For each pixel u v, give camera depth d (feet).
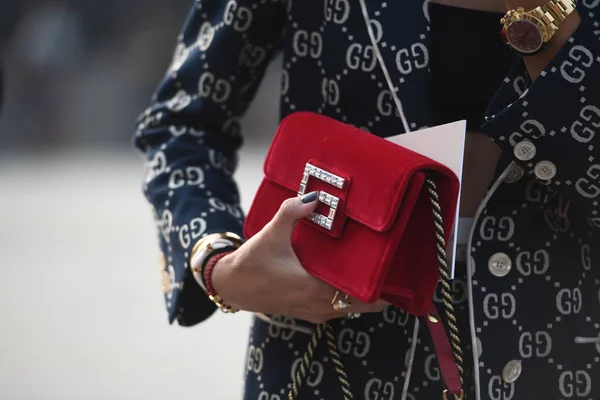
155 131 13.00
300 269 10.42
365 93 11.26
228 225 11.84
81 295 46.70
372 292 9.82
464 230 11.07
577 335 11.29
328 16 11.45
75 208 76.89
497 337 10.85
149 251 57.82
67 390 32.83
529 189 11.04
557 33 10.05
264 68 12.93
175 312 12.01
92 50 155.22
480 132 11.14
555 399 11.19
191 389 32.96
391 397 11.15
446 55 10.98
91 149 146.41
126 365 35.58
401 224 9.78
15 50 151.74
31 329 40.63
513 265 11.00
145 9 155.84
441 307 11.04
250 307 11.02
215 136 12.86
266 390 11.78
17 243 61.00
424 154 10.24
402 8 10.97
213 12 12.78
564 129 10.01
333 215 10.16
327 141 10.55
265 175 11.09
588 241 11.48
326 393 11.38
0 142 146.61
